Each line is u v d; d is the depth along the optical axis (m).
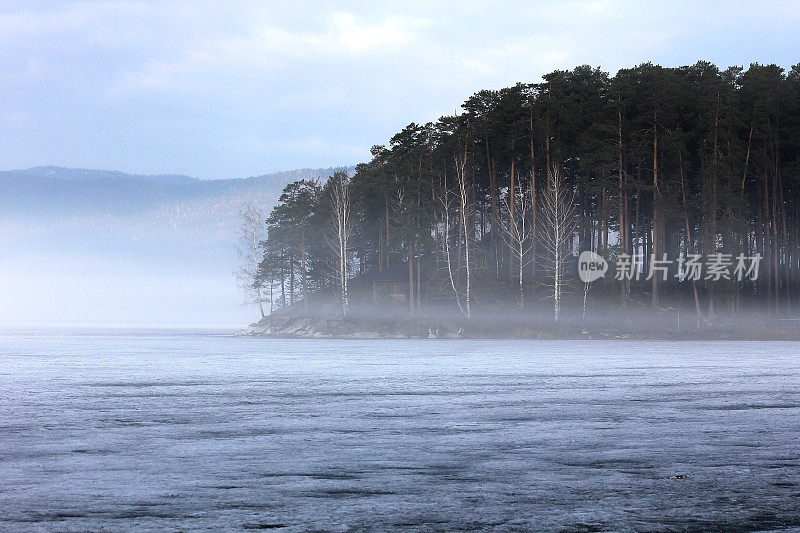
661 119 130.88
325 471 23.11
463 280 149.50
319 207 173.12
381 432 30.53
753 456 25.28
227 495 20.11
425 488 20.91
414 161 148.75
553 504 19.17
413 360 76.50
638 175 136.25
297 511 18.50
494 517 17.97
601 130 128.38
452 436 29.52
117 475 22.61
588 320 131.25
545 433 30.20
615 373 59.62
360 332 144.00
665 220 137.62
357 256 179.38
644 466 23.75
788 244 147.00
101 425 32.72
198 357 84.38
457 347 105.00
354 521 17.64
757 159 137.25
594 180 136.25
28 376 59.25
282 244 175.88
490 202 167.00
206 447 27.22
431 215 152.00
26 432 30.77
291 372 61.94
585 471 23.05
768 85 140.12
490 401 41.47
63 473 22.89
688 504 19.14
